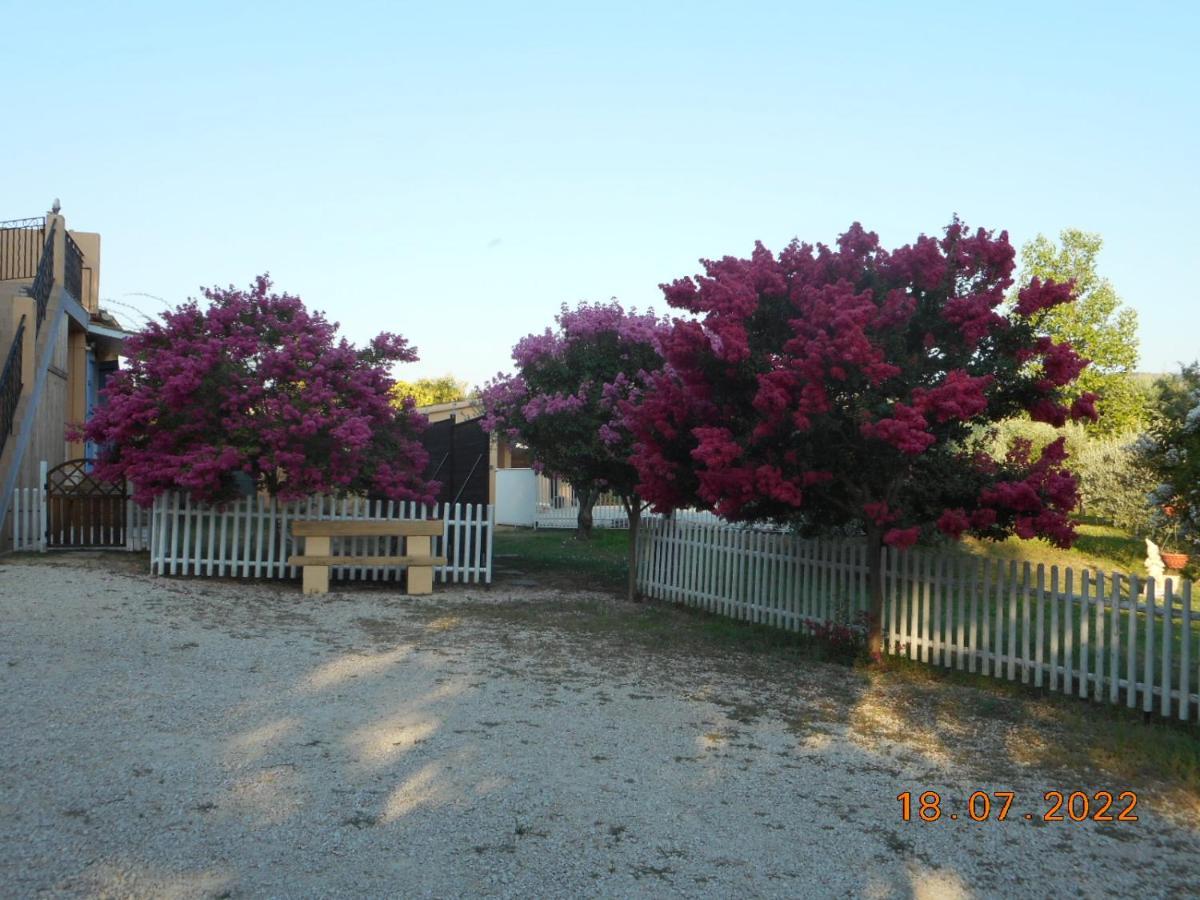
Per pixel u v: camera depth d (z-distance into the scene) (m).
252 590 11.62
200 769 5.39
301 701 6.87
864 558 9.89
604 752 6.09
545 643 9.44
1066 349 8.12
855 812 5.30
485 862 4.43
